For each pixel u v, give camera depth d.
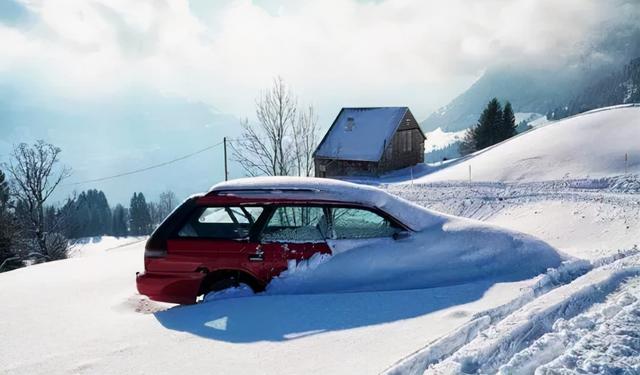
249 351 3.91
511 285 5.13
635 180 23.81
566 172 27.84
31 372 3.71
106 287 6.47
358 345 3.88
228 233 5.76
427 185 30.33
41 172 31.80
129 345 4.14
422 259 5.73
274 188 5.91
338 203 5.86
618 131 33.09
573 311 4.00
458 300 4.79
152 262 5.72
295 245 5.68
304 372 3.49
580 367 3.03
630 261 5.26
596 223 16.88
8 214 31.00
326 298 5.03
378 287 5.57
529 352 3.24
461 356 3.29
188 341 4.16
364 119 47.84
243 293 5.48
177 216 5.80
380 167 44.88
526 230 18.28
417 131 49.00
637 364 3.04
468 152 70.31
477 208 23.39
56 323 4.91
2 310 5.40
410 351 3.70
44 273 7.60
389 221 5.91
